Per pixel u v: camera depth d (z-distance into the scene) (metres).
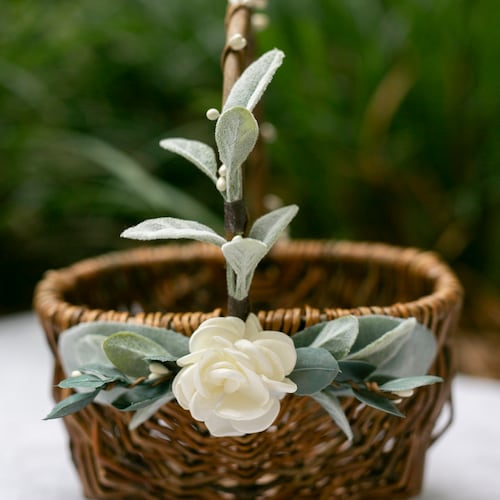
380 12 1.46
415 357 0.71
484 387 1.10
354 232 1.44
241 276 0.66
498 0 1.23
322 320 0.69
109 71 1.59
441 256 1.41
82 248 1.63
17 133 1.48
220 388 0.65
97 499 0.80
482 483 0.86
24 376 1.10
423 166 1.39
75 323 0.72
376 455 0.75
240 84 0.67
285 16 1.43
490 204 1.36
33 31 1.53
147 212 1.46
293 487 0.75
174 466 0.76
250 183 0.89
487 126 1.33
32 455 0.92
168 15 1.58
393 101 1.28
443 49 1.30
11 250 1.62
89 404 0.73
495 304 1.37
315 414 0.71
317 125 1.33
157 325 0.70
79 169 1.55
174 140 0.71
